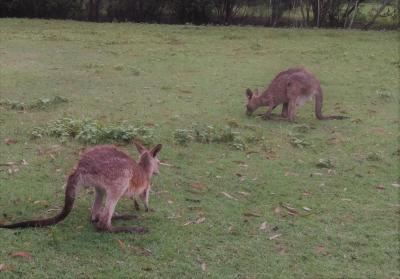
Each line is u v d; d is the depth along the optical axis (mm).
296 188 6523
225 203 5988
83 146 7480
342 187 6637
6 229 4988
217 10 25172
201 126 8719
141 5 25062
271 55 16016
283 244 5129
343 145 8242
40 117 8812
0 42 16375
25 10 24734
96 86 11430
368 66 14664
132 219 5441
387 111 10352
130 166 4969
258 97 9570
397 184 6773
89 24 21812
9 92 10578
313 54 16297
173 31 20344
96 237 4969
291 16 25281
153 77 12570
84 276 4371
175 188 6324
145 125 8680
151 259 4699
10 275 4309
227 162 7262
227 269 4633
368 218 5789
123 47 16531
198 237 5156
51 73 12500
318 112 9625
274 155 7656
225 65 14320
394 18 24062
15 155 7012
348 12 24172
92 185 4824
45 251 4688
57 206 5625
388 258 4977
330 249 5090
